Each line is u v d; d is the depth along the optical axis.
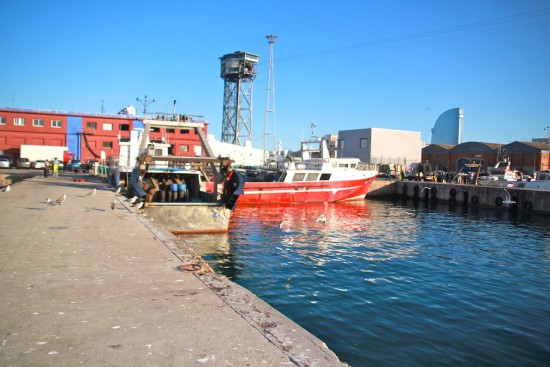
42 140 55.84
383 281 11.85
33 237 8.44
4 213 12.02
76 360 3.38
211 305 4.75
